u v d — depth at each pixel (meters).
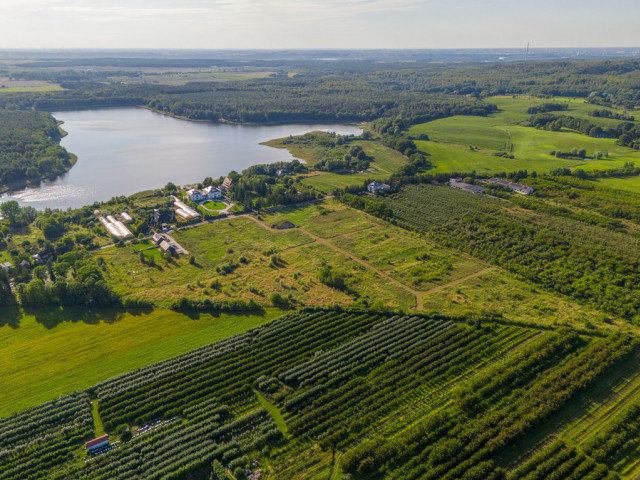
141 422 86.00
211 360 102.44
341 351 105.38
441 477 73.19
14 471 75.50
